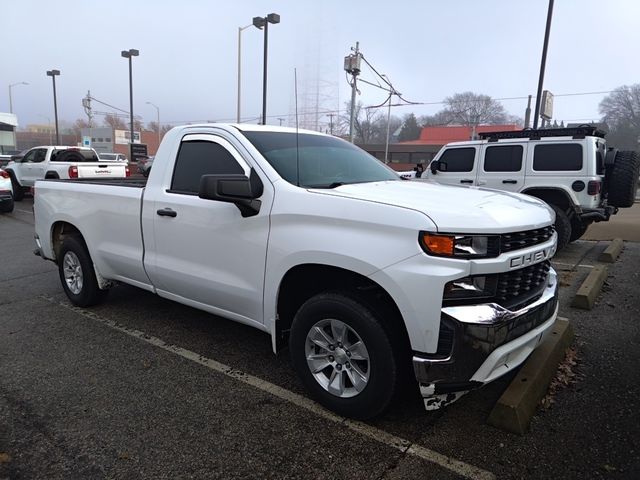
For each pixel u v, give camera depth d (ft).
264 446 9.27
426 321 8.46
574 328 15.06
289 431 9.75
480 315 8.39
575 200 27.09
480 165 30.27
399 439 9.45
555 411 10.36
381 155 166.30
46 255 18.66
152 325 15.62
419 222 8.54
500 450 9.07
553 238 10.70
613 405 10.58
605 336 14.43
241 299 11.55
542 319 9.75
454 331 8.37
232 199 10.48
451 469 8.58
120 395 11.17
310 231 9.87
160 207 13.23
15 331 15.14
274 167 11.23
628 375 11.96
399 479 8.35
